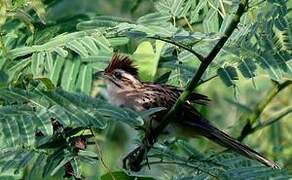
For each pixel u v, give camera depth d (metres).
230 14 11.84
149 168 10.86
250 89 16.22
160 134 12.09
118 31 10.12
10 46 12.54
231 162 10.58
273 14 10.29
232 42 10.36
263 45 10.12
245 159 10.76
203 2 12.39
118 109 8.79
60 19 13.18
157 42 12.70
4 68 11.78
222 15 12.11
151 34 9.91
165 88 12.66
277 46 10.08
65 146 9.64
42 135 9.42
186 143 11.26
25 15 10.30
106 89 13.53
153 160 11.64
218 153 10.94
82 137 9.69
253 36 10.25
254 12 10.77
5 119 8.45
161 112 10.81
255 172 9.93
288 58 9.99
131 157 11.04
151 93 12.70
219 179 10.05
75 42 10.20
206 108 15.51
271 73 9.89
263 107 15.64
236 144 12.32
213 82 16.16
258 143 15.97
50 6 14.22
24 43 12.62
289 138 15.99
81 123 8.52
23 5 10.26
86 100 8.76
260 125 15.64
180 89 12.41
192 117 12.38
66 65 12.64
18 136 8.34
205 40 10.00
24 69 10.89
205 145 14.20
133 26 10.06
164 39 9.91
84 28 11.87
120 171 10.20
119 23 11.19
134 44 13.64
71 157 9.58
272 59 9.98
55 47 10.43
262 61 9.99
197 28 13.00
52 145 9.59
